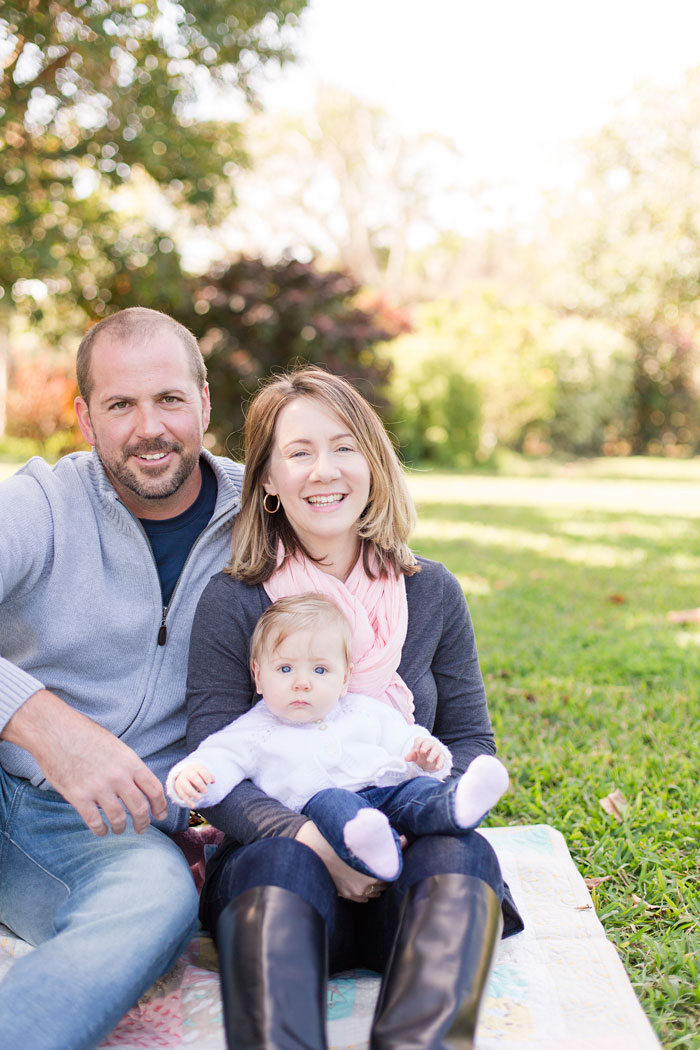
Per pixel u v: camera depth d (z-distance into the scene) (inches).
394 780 80.0
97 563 85.4
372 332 590.9
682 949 84.4
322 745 78.7
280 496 86.2
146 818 74.3
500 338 784.3
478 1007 61.2
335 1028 70.5
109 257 359.9
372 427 87.0
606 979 77.7
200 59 298.4
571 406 848.3
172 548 90.0
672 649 191.0
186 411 85.3
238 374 553.3
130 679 87.0
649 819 111.8
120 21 272.5
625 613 230.2
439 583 89.7
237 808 74.7
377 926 73.9
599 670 180.2
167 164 328.5
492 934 65.2
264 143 1167.0
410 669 87.7
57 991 62.2
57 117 301.9
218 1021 72.1
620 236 840.9
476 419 701.3
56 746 72.3
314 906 65.7
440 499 499.5
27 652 85.9
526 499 509.7
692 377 946.1
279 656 80.0
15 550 81.8
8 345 658.8
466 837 70.7
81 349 86.6
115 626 85.4
